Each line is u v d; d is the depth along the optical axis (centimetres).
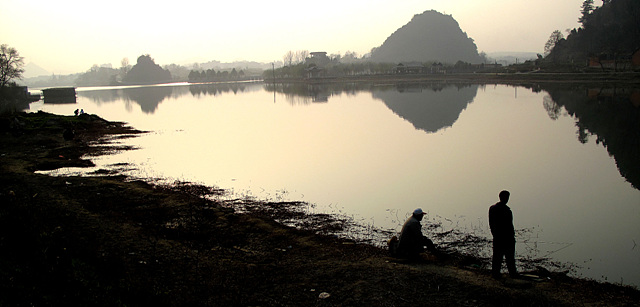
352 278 1010
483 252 1245
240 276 1013
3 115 4172
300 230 1417
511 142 3183
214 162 2659
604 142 3103
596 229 1459
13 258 949
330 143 3319
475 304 875
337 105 6831
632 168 2328
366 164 2545
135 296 862
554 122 4184
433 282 981
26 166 2319
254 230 1377
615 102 5750
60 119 4203
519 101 6444
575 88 8725
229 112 6312
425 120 4588
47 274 907
